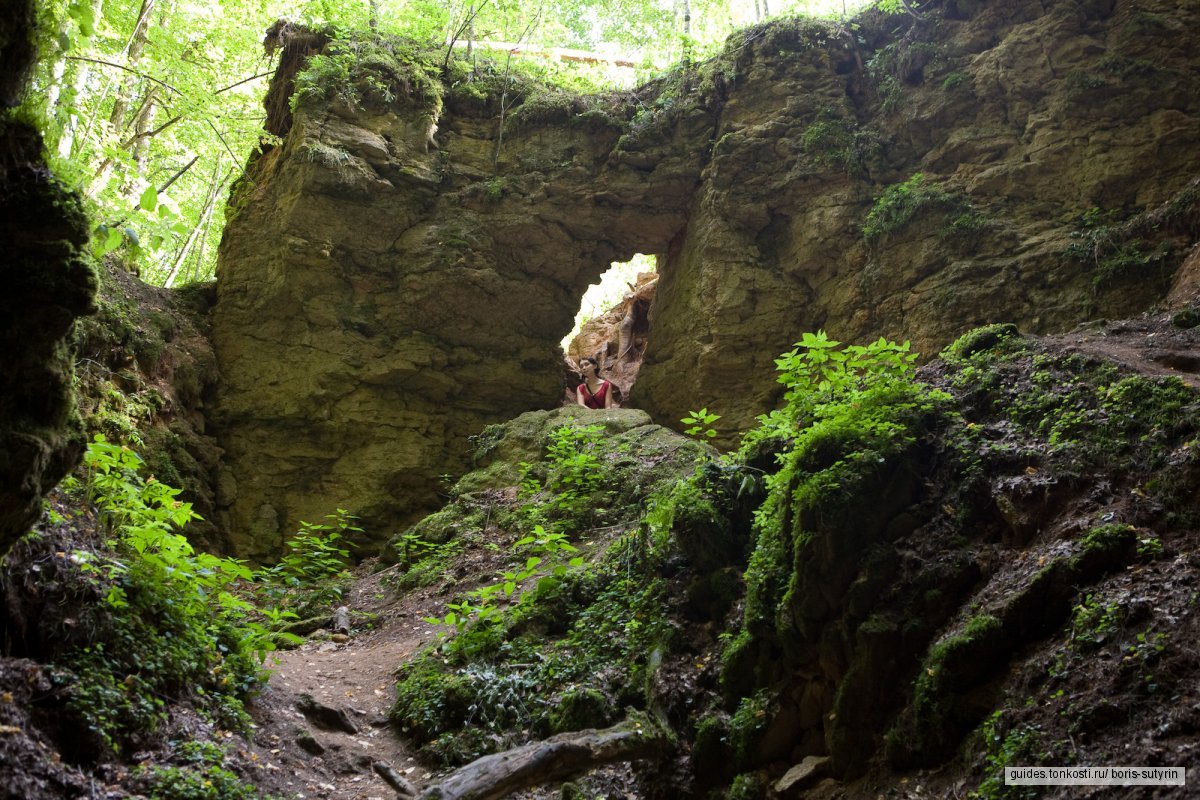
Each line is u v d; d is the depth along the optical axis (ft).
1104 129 44.16
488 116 59.00
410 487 51.13
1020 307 42.88
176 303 51.49
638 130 57.36
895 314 47.60
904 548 21.31
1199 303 30.12
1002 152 47.16
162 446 43.42
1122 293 39.78
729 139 54.65
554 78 62.54
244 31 57.31
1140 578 17.17
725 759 21.29
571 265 57.93
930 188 47.75
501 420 55.47
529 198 56.39
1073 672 16.48
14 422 12.82
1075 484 20.01
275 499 48.60
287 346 51.19
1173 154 42.24
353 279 52.85
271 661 27.99
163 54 49.16
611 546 32.32
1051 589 18.15
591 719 23.41
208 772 18.13
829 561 21.08
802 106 53.98
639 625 26.04
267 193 53.62
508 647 27.78
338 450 50.75
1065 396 22.76
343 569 45.09
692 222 57.06
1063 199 44.70
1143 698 15.10
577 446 45.29
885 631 19.74
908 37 52.16
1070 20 46.37
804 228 52.37
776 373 51.57
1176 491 18.45
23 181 12.57
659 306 60.70
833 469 22.09
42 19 13.25
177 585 22.49
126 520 23.24
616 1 70.03
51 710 16.56
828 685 20.99
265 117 57.93
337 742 23.62
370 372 51.80
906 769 18.20
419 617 34.63
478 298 55.06
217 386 49.85
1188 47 43.39
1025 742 15.94
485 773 18.48
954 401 24.62
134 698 18.38
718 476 27.78
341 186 52.03
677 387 55.62
